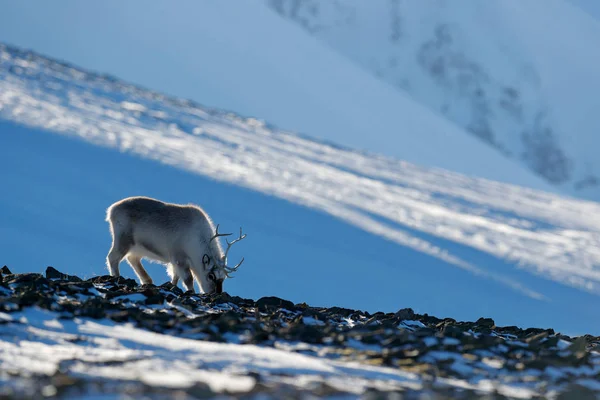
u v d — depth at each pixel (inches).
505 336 894.4
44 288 862.5
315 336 733.3
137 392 454.9
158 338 673.0
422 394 510.9
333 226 3476.9
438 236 3782.0
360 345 719.1
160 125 6146.7
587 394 578.6
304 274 2874.0
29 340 631.2
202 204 3474.4
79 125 4510.3
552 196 7824.8
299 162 5954.7
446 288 3011.8
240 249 2997.0
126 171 3671.3
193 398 446.9
